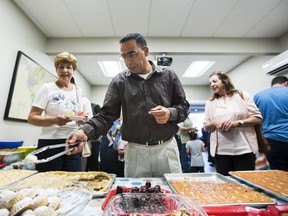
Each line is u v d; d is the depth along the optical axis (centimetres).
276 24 254
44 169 117
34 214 43
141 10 220
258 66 328
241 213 52
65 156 122
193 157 338
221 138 142
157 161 104
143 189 65
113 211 50
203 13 228
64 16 230
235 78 404
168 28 260
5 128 190
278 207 50
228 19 241
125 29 261
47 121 117
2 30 184
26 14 223
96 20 239
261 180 90
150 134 102
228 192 76
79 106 141
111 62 369
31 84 227
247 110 143
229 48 285
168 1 207
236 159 137
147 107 103
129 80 109
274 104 174
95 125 98
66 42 279
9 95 192
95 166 287
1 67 183
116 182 89
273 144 172
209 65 395
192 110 533
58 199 53
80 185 77
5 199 48
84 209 58
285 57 232
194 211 50
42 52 264
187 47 283
